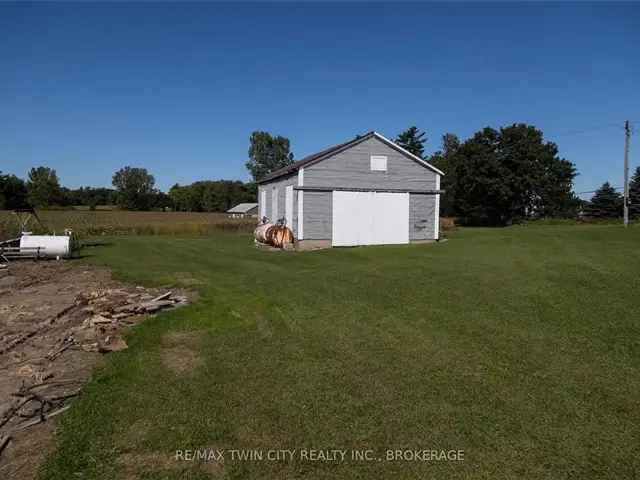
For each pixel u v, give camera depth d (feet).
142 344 20.90
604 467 11.43
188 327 23.49
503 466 11.53
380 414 14.24
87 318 25.86
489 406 14.61
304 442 12.78
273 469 11.59
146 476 11.26
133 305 26.94
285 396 15.55
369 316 24.98
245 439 12.96
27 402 15.23
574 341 20.35
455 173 217.77
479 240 71.26
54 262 53.06
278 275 39.45
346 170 67.51
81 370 18.13
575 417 13.85
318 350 19.98
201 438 12.98
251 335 22.21
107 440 12.84
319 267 44.70
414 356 19.04
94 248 71.00
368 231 68.69
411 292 30.40
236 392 15.87
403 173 70.18
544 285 31.40
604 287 30.17
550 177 209.97
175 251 64.85
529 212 213.46
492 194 203.00
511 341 20.53
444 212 229.66
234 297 30.09
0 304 30.50
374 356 19.15
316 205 66.33
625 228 102.06
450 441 12.69
